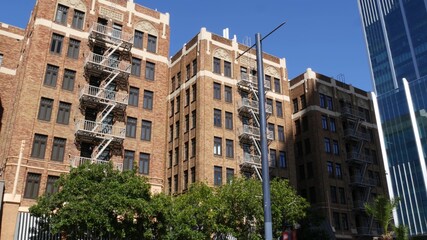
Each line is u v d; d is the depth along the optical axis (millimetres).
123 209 24016
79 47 37312
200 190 33312
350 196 54750
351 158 56156
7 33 42188
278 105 52688
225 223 32781
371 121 63969
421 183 85812
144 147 38062
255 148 47750
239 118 48156
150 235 25359
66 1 37875
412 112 92625
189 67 50406
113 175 26969
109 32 39156
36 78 33938
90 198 24562
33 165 31609
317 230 40656
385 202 31828
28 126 32312
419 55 122875
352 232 52281
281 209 33312
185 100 49344
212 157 43719
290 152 50656
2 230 28422
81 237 25969
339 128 58156
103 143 35812
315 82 58312
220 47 49688
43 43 35250
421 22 125000
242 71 50781
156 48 42625
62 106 34781
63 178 26344
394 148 94062
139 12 42562
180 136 48188
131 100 39094
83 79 36531
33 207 25094
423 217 83312
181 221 28172
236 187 33156
